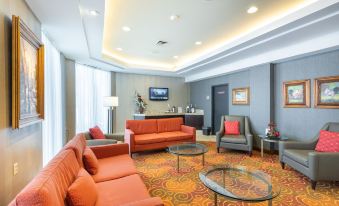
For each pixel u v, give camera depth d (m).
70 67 4.87
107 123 6.54
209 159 3.99
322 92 3.61
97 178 2.06
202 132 7.09
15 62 1.74
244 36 3.68
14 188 1.84
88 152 2.28
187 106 8.27
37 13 2.43
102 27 3.05
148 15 3.04
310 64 3.81
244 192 2.03
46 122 3.27
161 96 7.84
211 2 2.65
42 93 2.48
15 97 1.75
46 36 3.25
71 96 4.89
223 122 5.07
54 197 1.04
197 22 3.31
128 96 7.21
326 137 3.07
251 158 4.07
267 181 2.34
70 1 2.16
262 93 4.64
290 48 3.83
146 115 6.59
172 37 4.06
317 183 2.83
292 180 2.93
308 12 2.54
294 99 4.11
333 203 2.29
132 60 6.19
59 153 1.70
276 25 3.02
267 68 4.51
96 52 4.43
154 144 4.33
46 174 1.19
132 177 2.13
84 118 5.56
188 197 2.42
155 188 2.66
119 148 2.98
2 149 1.61
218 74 6.11
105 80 6.54
